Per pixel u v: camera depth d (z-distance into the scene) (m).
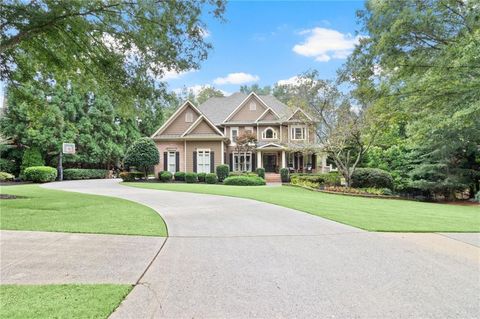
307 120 17.59
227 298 3.30
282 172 24.17
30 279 3.76
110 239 5.73
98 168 34.06
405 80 10.55
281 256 4.80
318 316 2.92
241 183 20.91
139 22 9.39
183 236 6.05
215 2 9.64
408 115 12.00
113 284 3.62
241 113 29.80
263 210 9.30
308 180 20.03
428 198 18.83
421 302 3.22
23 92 12.67
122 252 4.93
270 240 5.80
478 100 9.30
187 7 9.30
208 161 25.34
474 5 8.60
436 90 9.99
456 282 3.77
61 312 2.91
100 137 31.23
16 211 8.50
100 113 31.20
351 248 5.26
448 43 9.43
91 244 5.38
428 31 9.58
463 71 9.10
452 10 9.24
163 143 25.61
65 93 27.86
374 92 11.13
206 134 25.58
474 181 17.89
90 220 7.41
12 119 25.61
